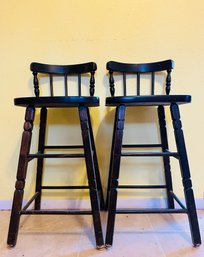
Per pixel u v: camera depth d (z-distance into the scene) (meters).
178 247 0.82
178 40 1.06
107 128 1.10
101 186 1.08
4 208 1.13
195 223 0.82
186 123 1.09
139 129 1.11
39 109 1.10
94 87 1.05
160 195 1.13
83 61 1.07
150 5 1.05
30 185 1.13
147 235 0.89
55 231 0.93
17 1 1.06
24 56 1.08
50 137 1.12
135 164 1.12
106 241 0.81
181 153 0.82
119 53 1.07
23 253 0.79
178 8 1.05
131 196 1.13
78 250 0.80
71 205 1.14
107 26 1.06
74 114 1.11
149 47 1.06
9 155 1.12
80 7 1.06
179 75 1.07
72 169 1.13
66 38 1.07
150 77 1.07
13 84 1.09
